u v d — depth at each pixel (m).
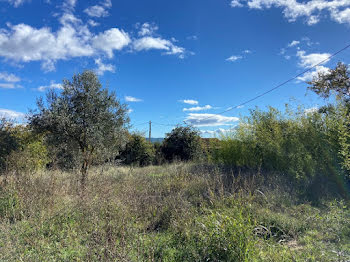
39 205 5.22
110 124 8.88
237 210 4.28
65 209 5.21
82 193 5.87
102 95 8.85
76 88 8.72
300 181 6.78
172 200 5.55
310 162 6.77
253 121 9.12
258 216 4.65
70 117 8.38
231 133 10.38
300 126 7.49
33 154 10.39
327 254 3.28
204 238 3.45
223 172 8.71
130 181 7.75
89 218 4.71
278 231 4.21
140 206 5.32
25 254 3.48
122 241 3.49
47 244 3.81
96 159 9.59
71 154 9.40
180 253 3.40
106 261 3.02
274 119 8.51
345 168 6.05
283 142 7.61
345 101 6.71
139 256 3.28
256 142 8.91
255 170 8.45
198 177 7.82
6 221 4.85
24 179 6.37
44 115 8.34
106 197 5.48
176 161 16.02
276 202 5.63
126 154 19.83
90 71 8.80
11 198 5.45
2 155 9.38
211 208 5.32
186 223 4.16
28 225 4.52
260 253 3.28
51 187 6.15
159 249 3.58
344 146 5.72
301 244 3.79
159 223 4.80
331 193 6.07
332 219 4.40
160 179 8.37
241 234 3.24
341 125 5.83
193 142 19.02
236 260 3.07
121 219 4.39
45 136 8.83
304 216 4.73
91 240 3.73
